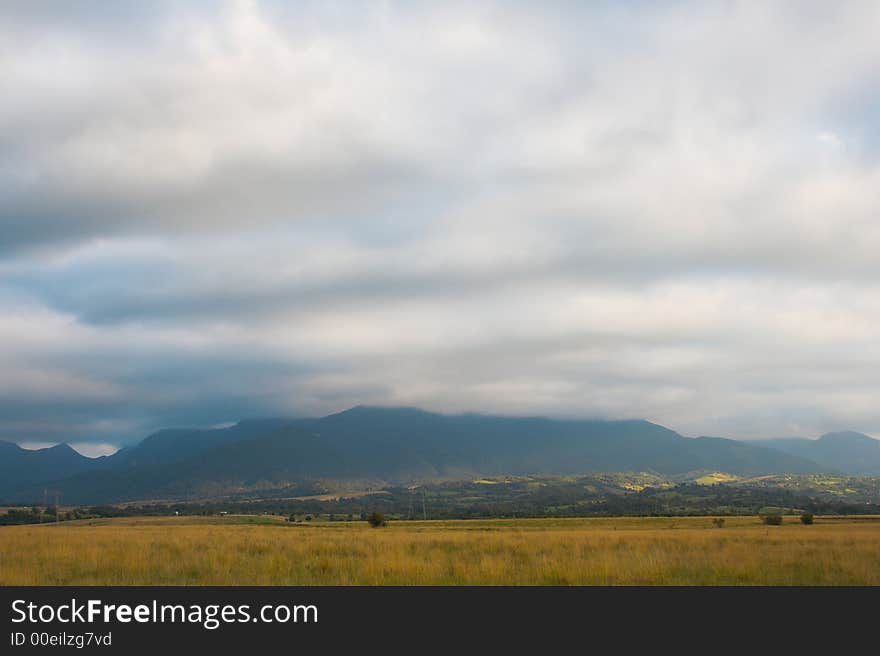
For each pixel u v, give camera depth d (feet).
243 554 107.76
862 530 256.32
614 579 84.58
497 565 91.97
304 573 89.35
